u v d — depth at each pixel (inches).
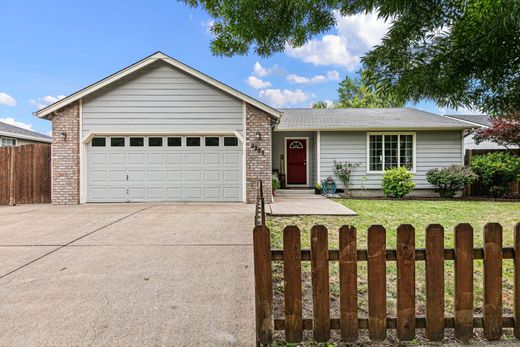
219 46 167.9
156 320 102.0
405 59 104.5
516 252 83.9
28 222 267.6
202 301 115.9
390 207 359.9
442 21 93.0
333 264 160.7
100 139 391.5
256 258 84.8
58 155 383.2
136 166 393.1
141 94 387.9
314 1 113.7
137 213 313.0
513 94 105.1
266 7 122.9
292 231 84.7
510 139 457.1
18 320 102.7
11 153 392.5
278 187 502.0
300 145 553.9
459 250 83.7
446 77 103.2
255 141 390.0
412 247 84.0
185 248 187.5
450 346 84.4
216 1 139.3
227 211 326.0
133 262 161.6
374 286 84.4
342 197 461.4
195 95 390.0
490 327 85.1
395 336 90.7
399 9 92.7
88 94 379.6
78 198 384.2
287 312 85.6
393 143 493.7
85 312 107.7
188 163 394.6
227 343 89.0
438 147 488.4
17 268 153.0
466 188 480.4
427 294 84.4
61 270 149.9
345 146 495.8
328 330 85.3
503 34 84.8
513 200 426.0
